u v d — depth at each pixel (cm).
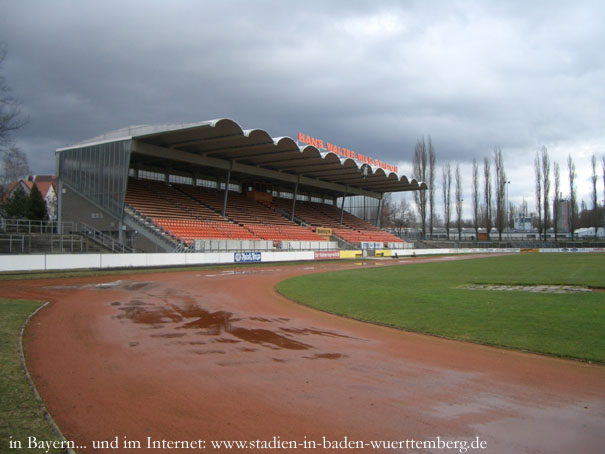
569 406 615
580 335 1012
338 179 6244
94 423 552
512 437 513
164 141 3853
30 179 8669
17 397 611
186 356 886
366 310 1446
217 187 5672
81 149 4003
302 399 641
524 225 13638
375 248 6294
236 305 1594
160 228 3678
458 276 2738
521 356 887
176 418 570
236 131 3569
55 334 1073
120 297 1753
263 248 4350
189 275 2830
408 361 855
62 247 3244
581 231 10519
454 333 1088
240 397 648
